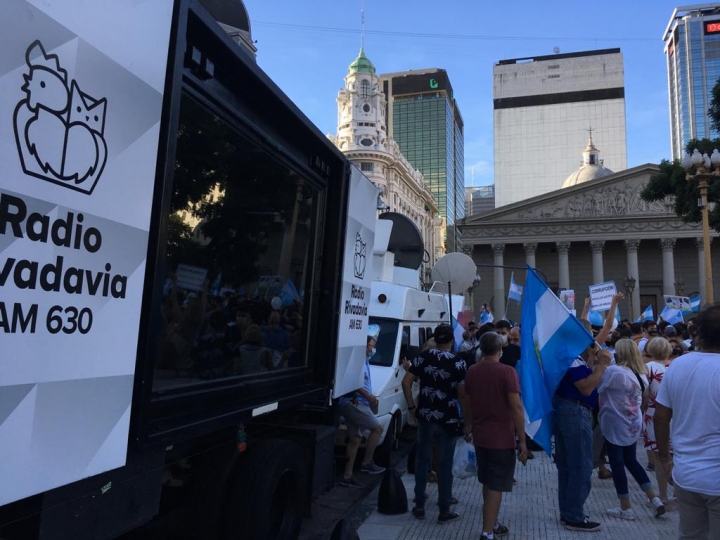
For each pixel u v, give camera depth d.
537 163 124.75
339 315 5.38
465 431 5.92
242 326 3.87
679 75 117.44
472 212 179.88
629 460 5.93
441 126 127.50
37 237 2.00
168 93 2.70
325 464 5.00
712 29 115.44
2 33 1.84
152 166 2.60
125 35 2.40
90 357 2.27
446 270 12.35
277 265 4.38
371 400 6.87
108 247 2.34
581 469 5.42
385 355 8.70
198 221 3.28
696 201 22.38
